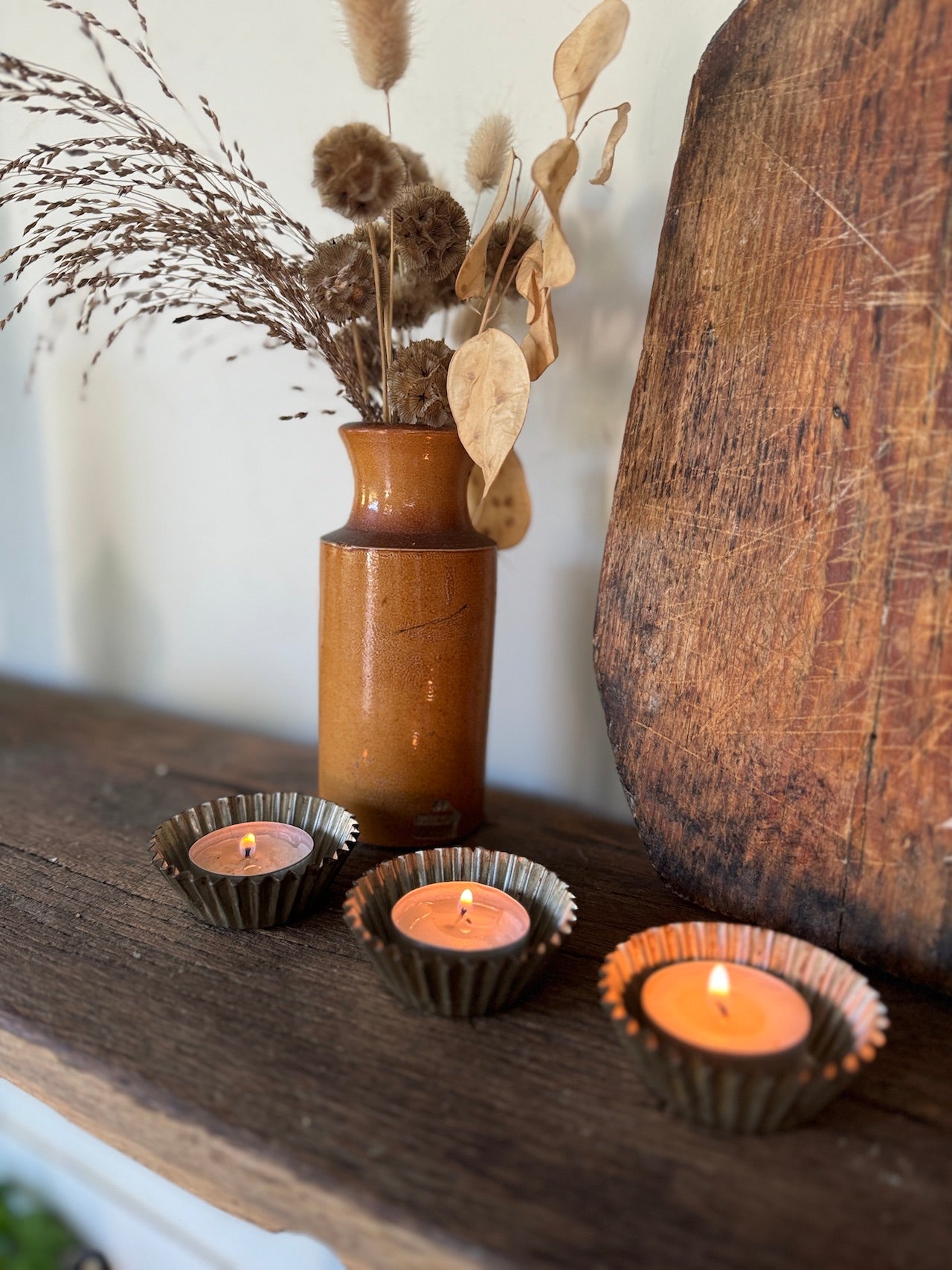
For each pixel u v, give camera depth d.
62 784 0.41
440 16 0.37
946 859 0.26
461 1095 0.24
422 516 0.33
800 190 0.28
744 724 0.29
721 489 0.29
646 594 0.31
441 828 0.35
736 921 0.31
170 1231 0.44
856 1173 0.22
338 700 0.34
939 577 0.26
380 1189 0.21
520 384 0.28
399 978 0.26
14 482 0.53
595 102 0.35
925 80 0.26
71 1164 0.47
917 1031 0.26
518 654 0.42
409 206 0.30
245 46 0.40
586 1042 0.26
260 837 0.33
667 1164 0.22
